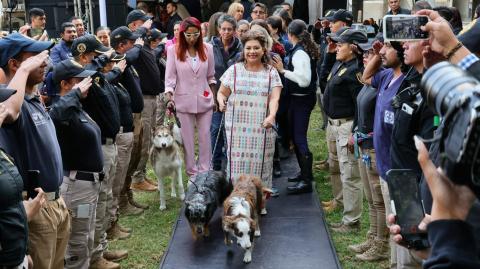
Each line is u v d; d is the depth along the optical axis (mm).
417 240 2293
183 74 6871
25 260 3031
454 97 1487
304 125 6754
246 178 5723
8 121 3291
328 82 5695
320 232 5695
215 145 7074
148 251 5418
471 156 1372
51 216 3600
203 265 5082
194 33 6773
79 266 4410
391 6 7613
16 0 9258
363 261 5016
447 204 1603
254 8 8656
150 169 8117
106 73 5430
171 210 6508
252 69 5973
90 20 9844
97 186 4426
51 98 5094
